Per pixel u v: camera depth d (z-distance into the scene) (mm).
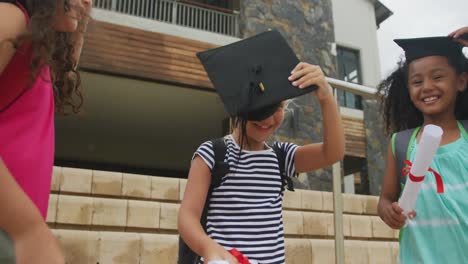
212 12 6973
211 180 1310
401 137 1522
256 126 1317
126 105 7352
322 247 3080
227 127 7738
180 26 6555
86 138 8844
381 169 7285
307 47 7062
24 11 745
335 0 8953
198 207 1250
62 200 2789
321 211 3641
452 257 1254
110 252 2619
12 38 697
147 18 6379
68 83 1110
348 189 7582
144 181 3211
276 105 1251
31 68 758
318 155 1369
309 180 5746
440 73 1423
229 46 1331
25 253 539
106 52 5941
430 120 1480
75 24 896
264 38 1317
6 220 543
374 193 7121
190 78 6426
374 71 8938
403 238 1379
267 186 1350
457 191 1308
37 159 832
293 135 6176
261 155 1395
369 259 3215
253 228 1266
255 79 1244
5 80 785
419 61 1466
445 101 1420
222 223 1270
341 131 1326
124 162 10078
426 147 1127
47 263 541
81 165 9711
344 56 8781
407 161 1419
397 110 1677
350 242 3223
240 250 1229
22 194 567
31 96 835
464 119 1528
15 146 784
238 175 1330
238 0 7109
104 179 3109
